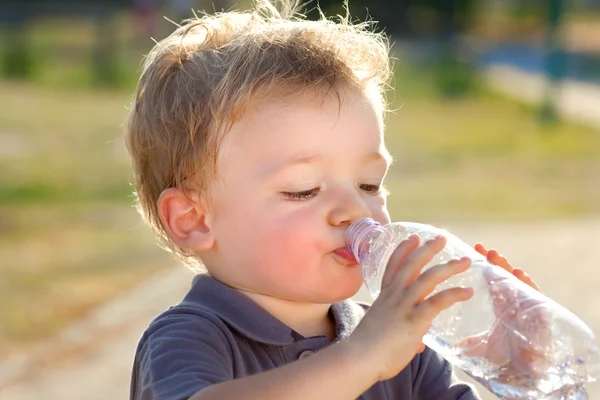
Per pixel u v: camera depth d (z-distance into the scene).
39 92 28.19
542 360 2.67
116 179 14.58
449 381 3.12
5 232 10.98
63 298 8.12
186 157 2.93
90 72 32.66
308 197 2.81
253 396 2.41
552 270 8.88
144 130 3.09
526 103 28.84
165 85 3.03
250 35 3.04
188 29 3.19
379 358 2.45
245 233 2.84
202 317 2.77
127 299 8.04
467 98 30.08
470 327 2.80
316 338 2.89
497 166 17.14
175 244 3.10
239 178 2.83
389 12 53.03
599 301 7.70
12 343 6.95
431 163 17.30
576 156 18.67
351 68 2.90
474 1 55.81
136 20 43.62
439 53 41.50
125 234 10.85
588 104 28.44
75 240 10.55
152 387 2.57
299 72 2.84
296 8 3.56
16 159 16.34
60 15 38.56
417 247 2.58
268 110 2.80
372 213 2.87
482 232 10.88
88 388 6.08
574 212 12.70
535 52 52.00
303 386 2.42
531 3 69.94
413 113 26.00
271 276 2.82
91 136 19.39
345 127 2.82
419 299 2.49
